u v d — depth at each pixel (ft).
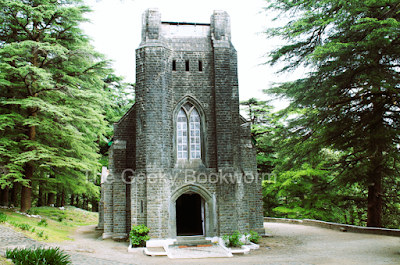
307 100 67.36
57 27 80.18
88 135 93.76
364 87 57.98
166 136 60.18
